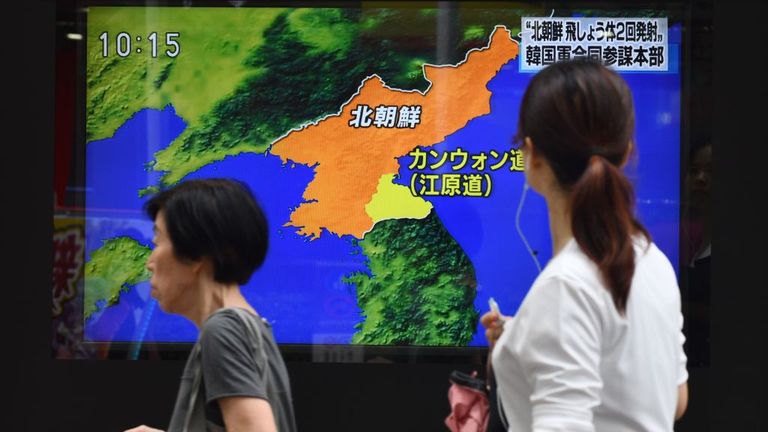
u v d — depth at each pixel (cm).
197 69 727
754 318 718
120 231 727
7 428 738
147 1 725
